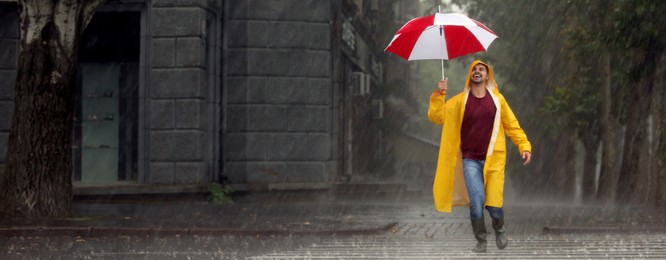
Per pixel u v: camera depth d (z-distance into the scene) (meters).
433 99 15.44
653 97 39.38
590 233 22.23
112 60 40.09
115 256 17.19
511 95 57.19
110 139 39.97
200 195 37.66
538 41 53.75
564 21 51.31
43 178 25.33
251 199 40.22
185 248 18.95
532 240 20.11
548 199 55.50
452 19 15.23
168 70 38.00
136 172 39.88
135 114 39.84
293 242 20.31
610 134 50.53
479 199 15.12
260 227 22.64
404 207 35.47
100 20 40.00
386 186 43.00
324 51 41.72
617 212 31.77
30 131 25.31
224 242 20.42
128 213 28.30
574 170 55.56
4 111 38.41
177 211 30.09
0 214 25.28
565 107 46.91
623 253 17.12
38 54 25.19
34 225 22.70
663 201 38.31
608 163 50.53
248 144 40.78
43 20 25.11
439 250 17.78
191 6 37.84
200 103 38.09
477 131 15.17
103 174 39.97
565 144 55.25
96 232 21.98
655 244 19.14
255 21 40.88
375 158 65.38
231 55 40.94
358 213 30.77
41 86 25.25
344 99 50.84
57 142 25.50
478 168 15.21
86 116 40.12
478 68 15.20
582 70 48.09
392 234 22.42
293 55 41.28
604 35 40.19
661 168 38.56
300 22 41.41
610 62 48.75
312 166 41.53
